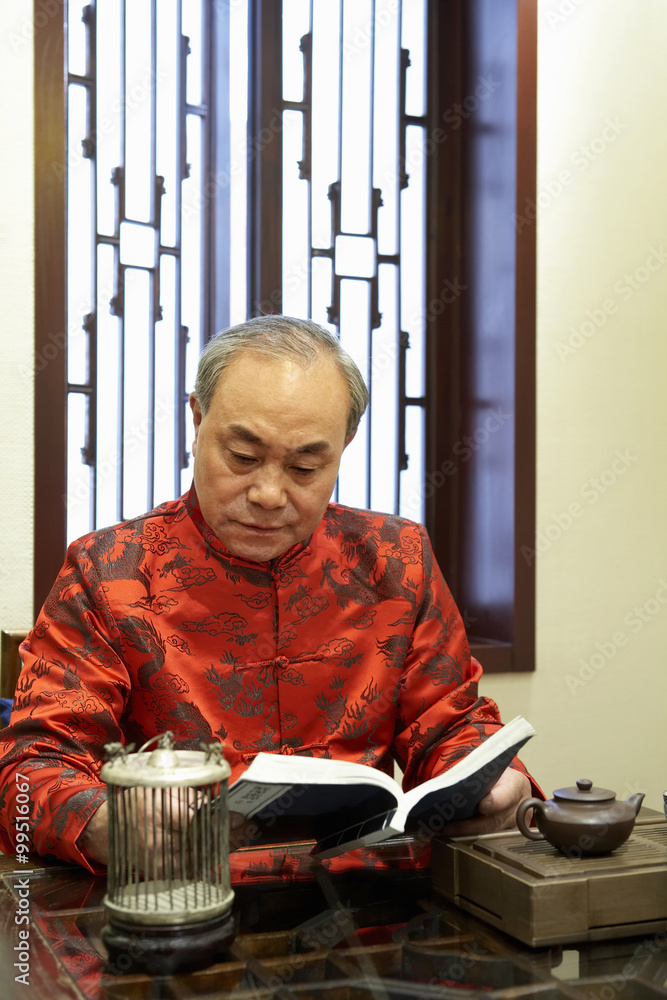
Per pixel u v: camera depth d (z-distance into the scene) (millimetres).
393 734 1641
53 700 1370
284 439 1342
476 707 1627
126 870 975
